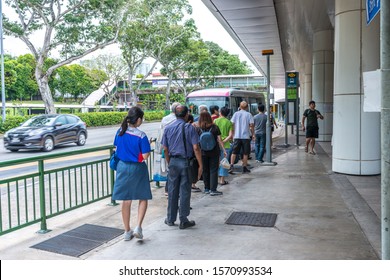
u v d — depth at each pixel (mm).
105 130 35000
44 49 30797
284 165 12148
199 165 6145
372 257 4590
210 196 8016
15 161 5348
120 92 79750
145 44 42094
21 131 17562
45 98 32281
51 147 18125
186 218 5918
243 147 10805
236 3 15086
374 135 9859
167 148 6035
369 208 6824
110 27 30688
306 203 7266
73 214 6961
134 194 5293
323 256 4645
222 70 64312
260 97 22688
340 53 9938
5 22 28875
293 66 42188
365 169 9867
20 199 8438
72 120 20203
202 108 8359
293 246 5012
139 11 32188
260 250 4895
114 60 59531
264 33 21328
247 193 8227
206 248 5008
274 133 32094
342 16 9828
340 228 5727
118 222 6375
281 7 16219
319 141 20281
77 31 29375
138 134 5301
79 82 66938
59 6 29406
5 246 5297
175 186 5996
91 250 5082
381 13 3393
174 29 42531
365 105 3551
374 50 9625
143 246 5152
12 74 55875
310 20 18266
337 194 7961
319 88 20141
